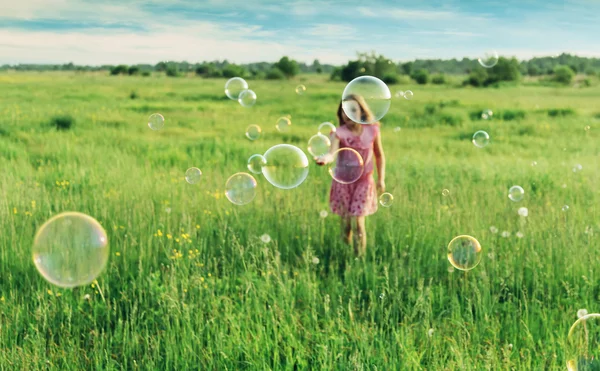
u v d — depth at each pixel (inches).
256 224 209.0
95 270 150.3
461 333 139.6
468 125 657.6
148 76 2287.2
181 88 1343.5
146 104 876.6
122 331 146.2
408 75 2193.7
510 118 738.2
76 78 1851.6
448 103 930.1
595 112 813.2
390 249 199.0
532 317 147.9
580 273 171.3
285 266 174.2
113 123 604.4
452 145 504.1
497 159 418.3
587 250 178.7
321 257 193.0
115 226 200.4
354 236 195.8
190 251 175.8
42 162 348.8
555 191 277.6
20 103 839.7
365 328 138.3
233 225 209.2
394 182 285.0
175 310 146.4
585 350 126.1
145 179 281.4
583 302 156.9
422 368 126.7
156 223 211.9
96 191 254.2
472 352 131.0
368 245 198.2
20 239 190.2
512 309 155.2
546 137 580.4
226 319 141.9
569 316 148.6
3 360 127.0
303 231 200.8
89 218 159.2
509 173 333.7
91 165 338.6
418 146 499.2
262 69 2596.0
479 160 411.2
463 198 247.9
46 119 582.9
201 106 868.0
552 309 157.4
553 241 185.6
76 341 140.3
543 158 427.8
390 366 124.1
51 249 150.1
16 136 472.1
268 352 131.3
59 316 152.6
